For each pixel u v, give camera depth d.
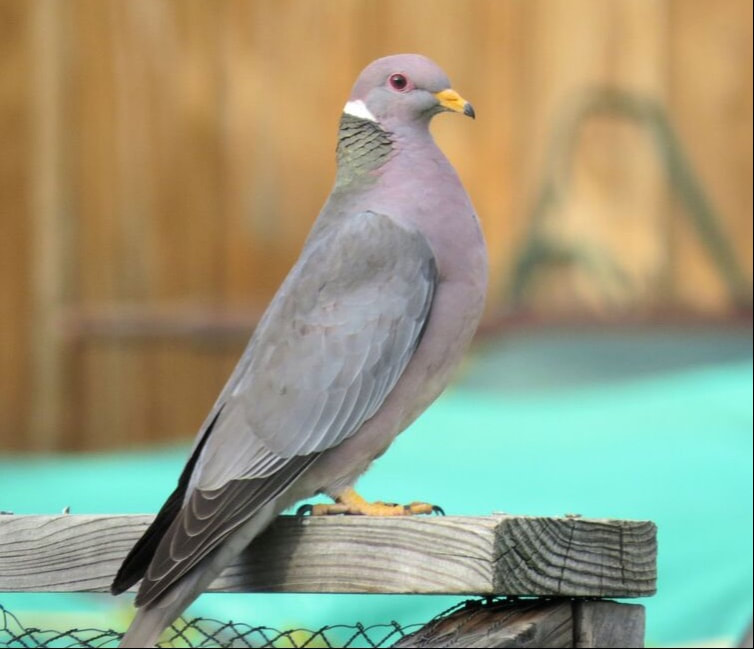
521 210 14.78
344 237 7.30
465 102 7.82
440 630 6.25
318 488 7.12
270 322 7.19
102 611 10.13
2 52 15.06
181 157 15.02
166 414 14.92
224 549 6.62
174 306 14.92
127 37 15.04
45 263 14.98
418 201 7.46
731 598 9.69
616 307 14.55
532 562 6.06
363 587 6.38
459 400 12.88
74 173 15.02
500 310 14.43
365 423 7.11
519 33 14.89
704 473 10.62
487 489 10.62
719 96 14.84
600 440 11.33
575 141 14.80
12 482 11.91
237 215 15.00
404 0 15.00
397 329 7.12
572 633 6.27
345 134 7.84
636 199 14.75
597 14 14.82
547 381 13.27
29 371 14.99
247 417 6.91
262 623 9.66
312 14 15.02
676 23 14.84
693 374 13.10
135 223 14.98
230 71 15.04
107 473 11.99
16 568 7.14
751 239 14.83
